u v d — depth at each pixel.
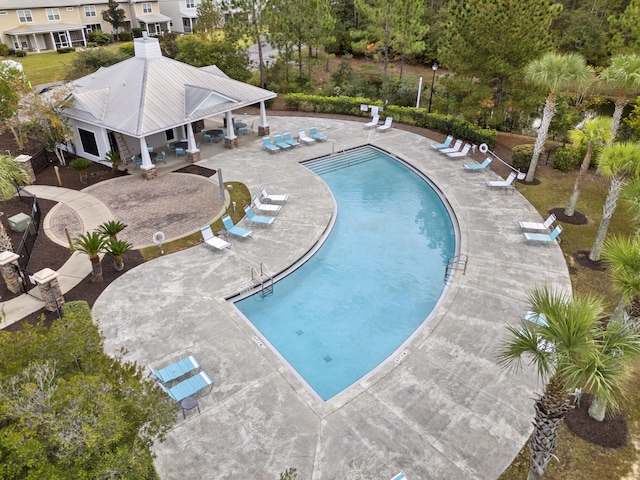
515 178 24.67
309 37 40.84
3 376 7.27
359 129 32.97
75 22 62.03
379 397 12.03
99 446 6.68
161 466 10.20
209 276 16.81
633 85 20.50
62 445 6.48
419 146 29.77
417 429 11.12
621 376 7.61
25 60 52.59
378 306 16.19
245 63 40.84
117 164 25.58
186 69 28.73
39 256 17.92
